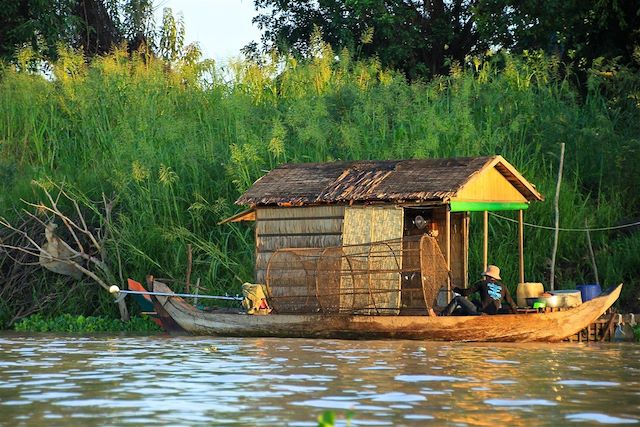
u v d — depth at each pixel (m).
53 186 50.41
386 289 36.91
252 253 45.00
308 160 48.69
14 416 19.97
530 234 45.31
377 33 76.62
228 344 35.34
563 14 62.91
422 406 21.03
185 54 67.88
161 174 45.84
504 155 48.56
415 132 49.38
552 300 37.16
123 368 27.95
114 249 46.50
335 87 56.44
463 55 80.25
